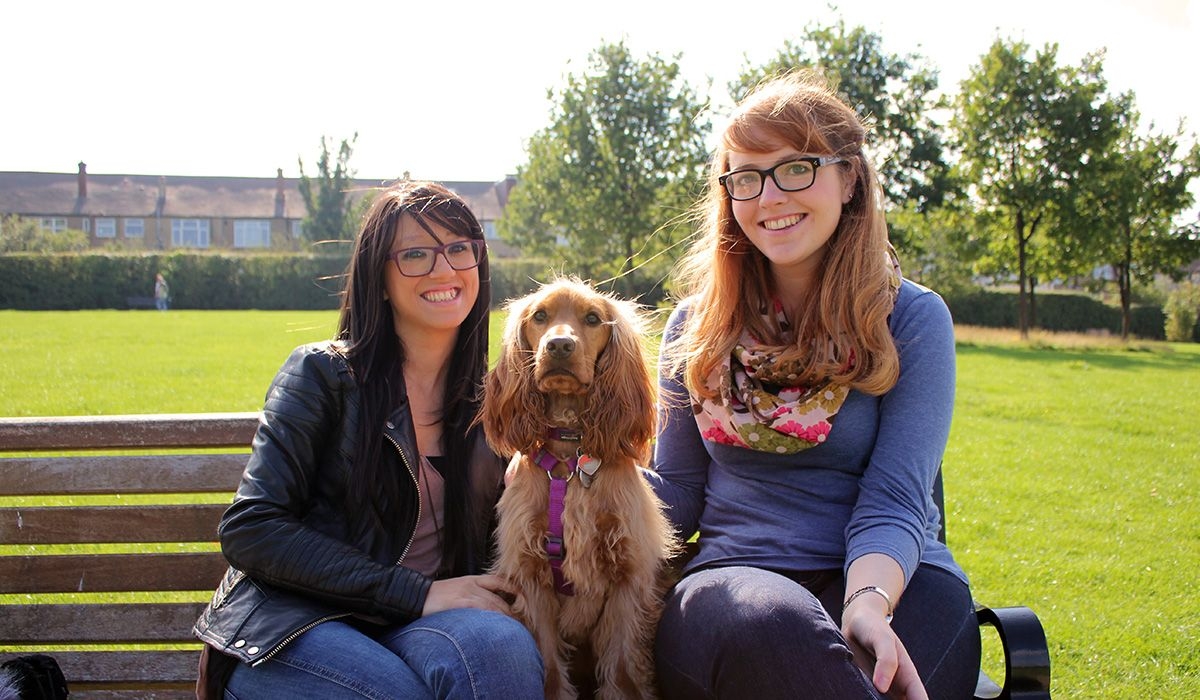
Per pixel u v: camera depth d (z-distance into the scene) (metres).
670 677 2.21
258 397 11.20
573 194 29.00
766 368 2.48
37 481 2.79
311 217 54.50
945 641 2.19
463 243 2.67
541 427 2.68
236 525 2.26
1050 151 28.88
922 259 34.19
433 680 2.04
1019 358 22.30
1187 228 31.62
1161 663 4.12
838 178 2.48
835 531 2.48
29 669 2.29
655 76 28.62
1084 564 5.65
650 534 2.65
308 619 2.18
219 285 42.84
